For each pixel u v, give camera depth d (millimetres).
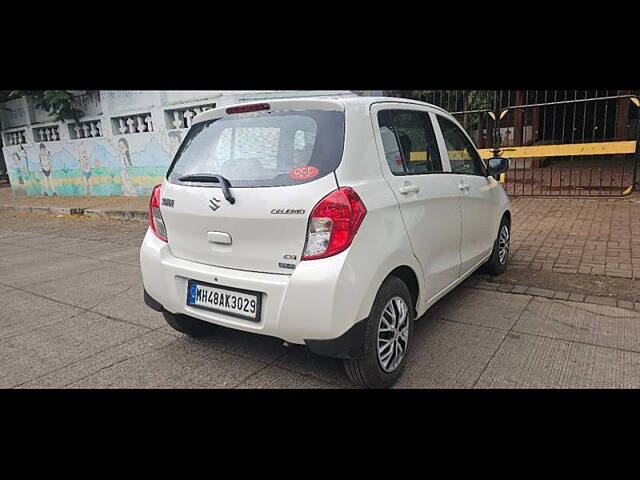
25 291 5348
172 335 3898
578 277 4797
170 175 3279
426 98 10711
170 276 3119
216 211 2826
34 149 14914
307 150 2742
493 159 4672
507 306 4152
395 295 2908
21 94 13312
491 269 4844
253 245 2736
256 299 2711
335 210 2518
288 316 2576
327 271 2498
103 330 4078
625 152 8586
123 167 12336
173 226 3141
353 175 2678
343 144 2705
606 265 5117
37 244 8320
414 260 3037
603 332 3580
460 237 3783
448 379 3023
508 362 3191
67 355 3613
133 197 12352
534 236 6508
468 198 3887
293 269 2623
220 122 3174
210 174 2990
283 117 2928
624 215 7410
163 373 3268
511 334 3605
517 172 12562
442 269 3488
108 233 8969
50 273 6133
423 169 3398
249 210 2693
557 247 5910
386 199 2801
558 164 13703
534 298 4309
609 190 9258
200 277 2938
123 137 12000
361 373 2791
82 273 6047
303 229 2568
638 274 4789
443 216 3441
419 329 3748
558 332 3607
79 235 8953
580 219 7359
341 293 2498
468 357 3281
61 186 14500
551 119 14688
